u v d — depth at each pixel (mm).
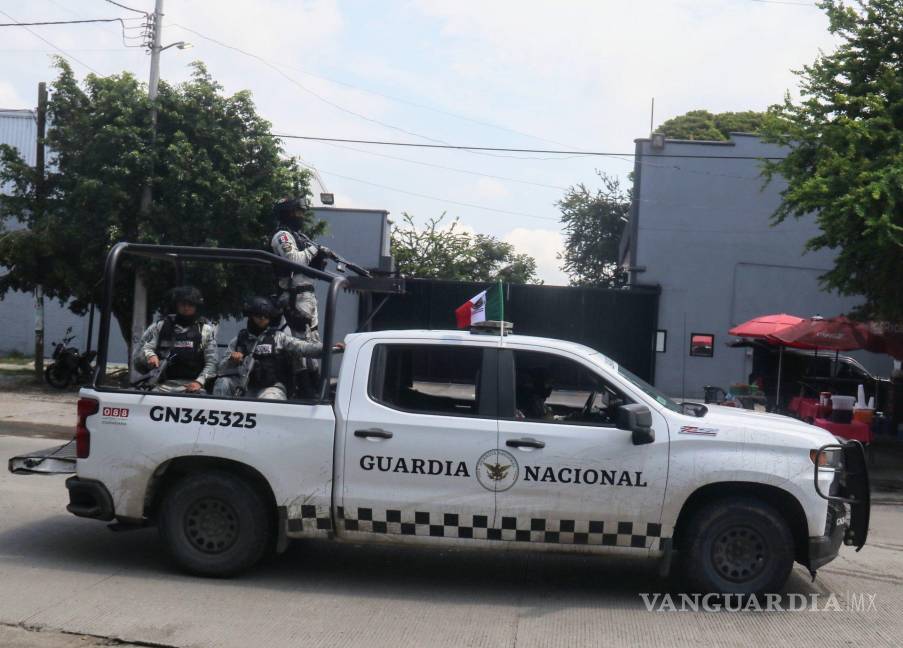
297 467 6219
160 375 7277
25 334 30797
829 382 18422
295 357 7105
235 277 20625
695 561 6145
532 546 6125
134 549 7160
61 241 19859
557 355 6398
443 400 6367
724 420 6234
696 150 25875
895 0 14664
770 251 25828
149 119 20078
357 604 5977
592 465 6082
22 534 7488
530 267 48750
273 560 6945
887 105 14117
